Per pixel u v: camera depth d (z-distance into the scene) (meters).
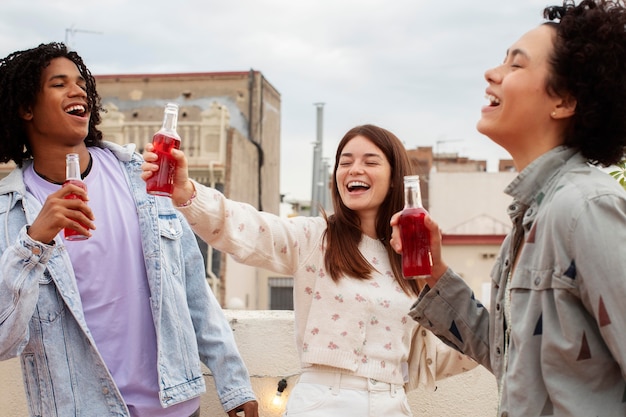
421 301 2.24
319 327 2.60
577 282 1.68
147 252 2.56
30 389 2.42
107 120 22.33
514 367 1.77
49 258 2.27
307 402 2.54
